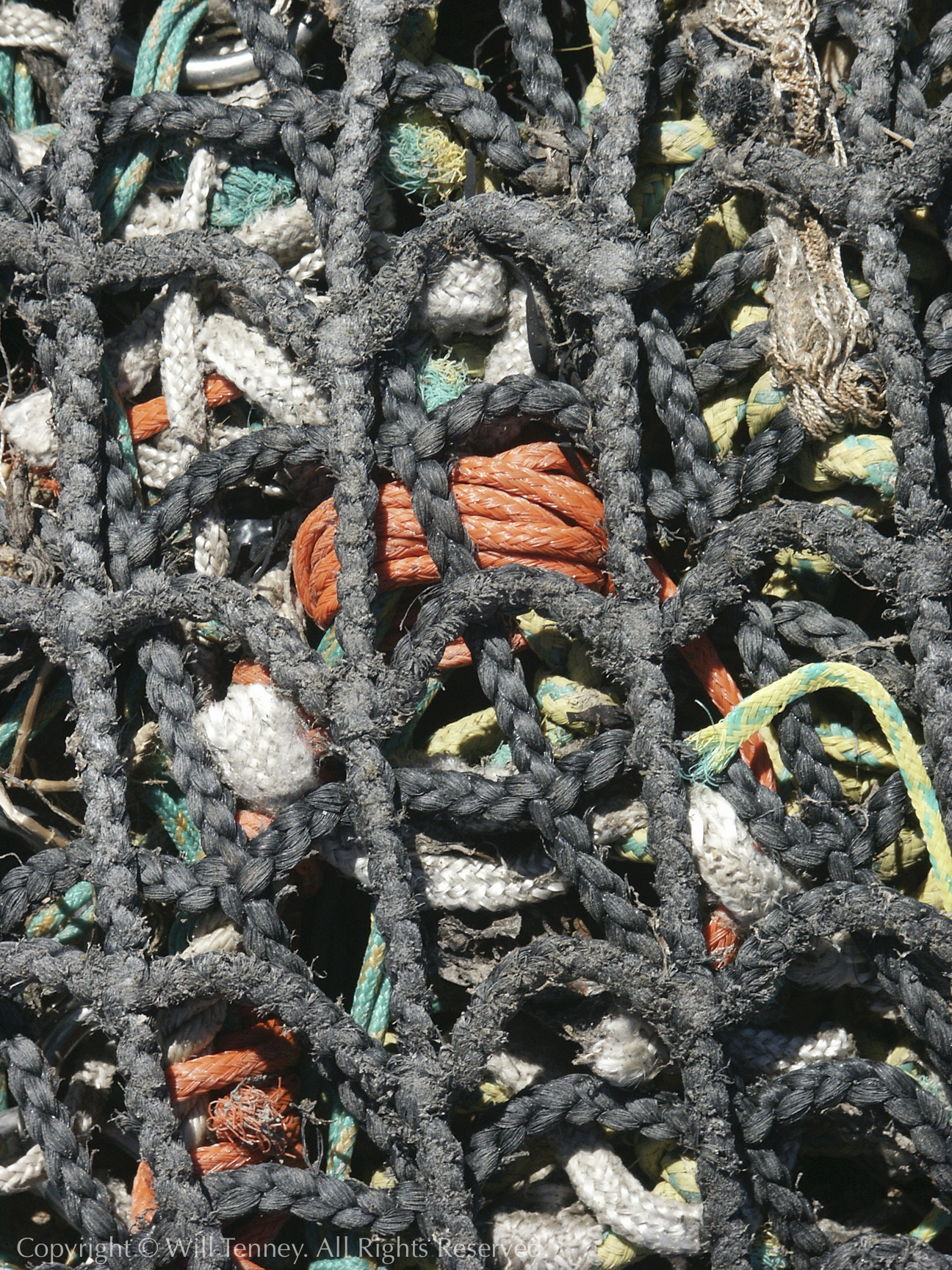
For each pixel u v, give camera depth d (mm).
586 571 378
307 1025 356
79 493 373
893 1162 374
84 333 376
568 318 378
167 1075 365
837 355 367
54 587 374
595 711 375
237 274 376
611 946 356
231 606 367
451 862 371
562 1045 382
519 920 376
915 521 362
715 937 364
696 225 375
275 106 382
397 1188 358
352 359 369
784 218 376
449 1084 354
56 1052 378
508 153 381
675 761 358
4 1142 375
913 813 373
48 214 382
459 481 373
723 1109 352
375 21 384
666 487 372
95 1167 385
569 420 371
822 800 363
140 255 377
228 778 369
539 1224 371
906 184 370
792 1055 369
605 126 377
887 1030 384
